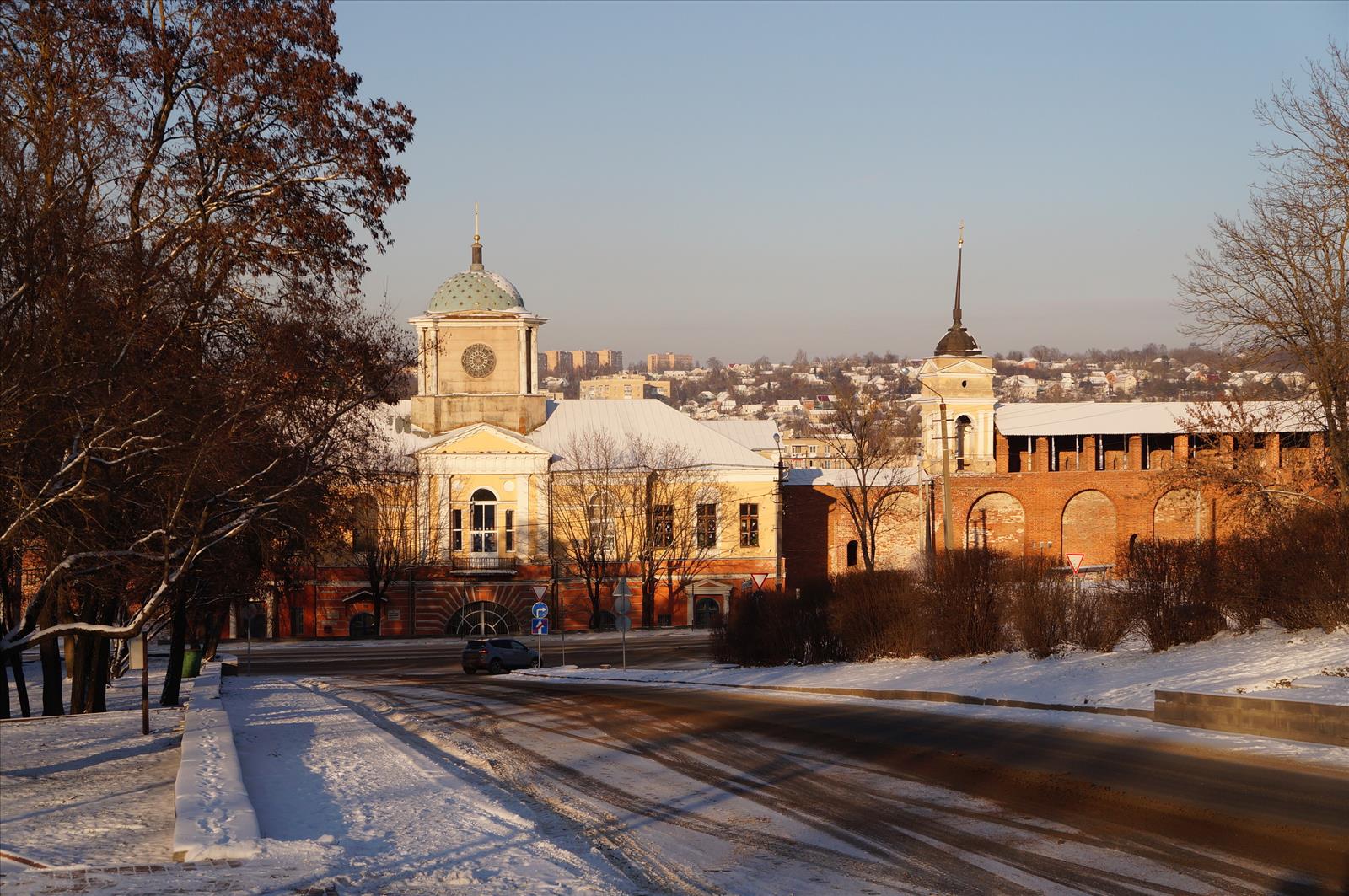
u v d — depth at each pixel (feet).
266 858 44.27
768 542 258.98
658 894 43.27
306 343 93.50
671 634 233.55
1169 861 45.88
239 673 176.35
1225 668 92.07
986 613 127.03
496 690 129.08
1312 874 43.39
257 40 96.58
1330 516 102.37
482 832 51.60
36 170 81.30
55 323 78.95
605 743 81.46
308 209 98.68
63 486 85.87
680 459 257.96
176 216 94.53
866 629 141.18
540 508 252.21
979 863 46.75
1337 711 67.41
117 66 92.17
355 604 247.50
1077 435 277.03
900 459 288.92
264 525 103.09
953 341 279.28
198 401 87.51
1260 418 136.87
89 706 105.81
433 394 263.70
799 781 64.64
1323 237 123.65
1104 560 269.85
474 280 266.77
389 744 76.07
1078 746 71.20
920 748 73.56
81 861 43.34
